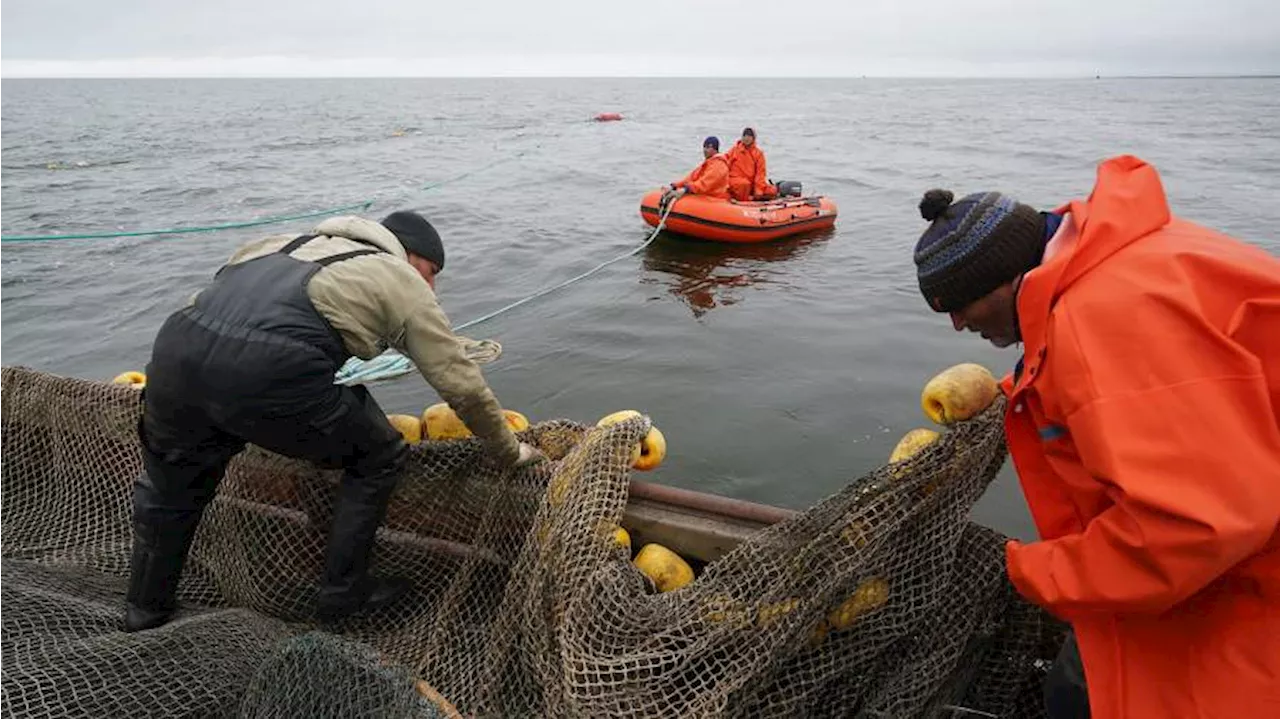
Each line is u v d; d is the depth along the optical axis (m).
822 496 5.73
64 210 18.72
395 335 2.47
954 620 2.34
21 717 2.17
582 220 16.67
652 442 2.93
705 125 48.78
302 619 2.93
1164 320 1.35
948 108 73.62
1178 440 1.30
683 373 7.89
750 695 2.18
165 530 2.62
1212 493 1.27
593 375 7.88
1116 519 1.45
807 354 8.41
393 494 3.06
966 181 21.97
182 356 2.32
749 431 6.64
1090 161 26.92
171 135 41.03
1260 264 1.42
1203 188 20.22
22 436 3.75
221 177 24.48
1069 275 1.52
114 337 9.74
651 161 28.33
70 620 2.64
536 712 2.38
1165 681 1.61
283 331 2.29
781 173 23.73
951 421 2.40
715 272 12.16
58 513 3.56
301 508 3.05
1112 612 1.56
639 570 2.48
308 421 2.38
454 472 3.03
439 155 30.88
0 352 9.25
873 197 19.30
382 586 2.91
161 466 2.55
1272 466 1.27
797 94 129.75
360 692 2.19
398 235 2.78
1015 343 1.89
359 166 27.30
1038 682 2.61
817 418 6.87
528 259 13.12
